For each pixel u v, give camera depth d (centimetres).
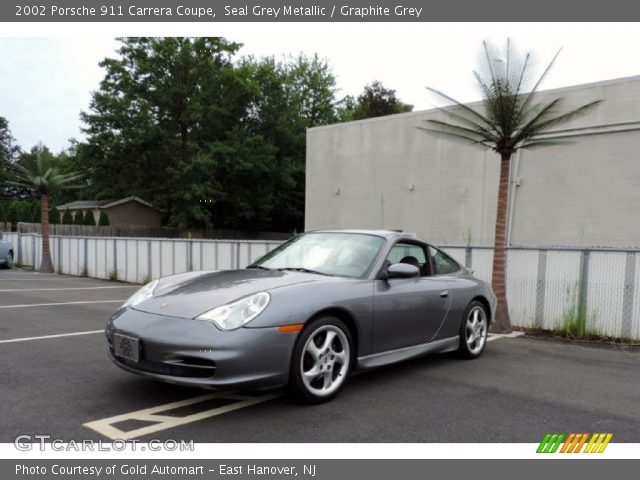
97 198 3797
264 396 377
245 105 3566
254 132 3647
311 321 357
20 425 312
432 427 326
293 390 345
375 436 309
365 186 1755
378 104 4659
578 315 695
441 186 1545
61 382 402
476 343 538
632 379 466
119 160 3222
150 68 3198
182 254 1245
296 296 353
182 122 3394
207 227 3469
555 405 379
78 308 856
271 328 330
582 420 348
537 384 437
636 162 1158
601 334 678
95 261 1555
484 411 360
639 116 1148
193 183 3089
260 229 4053
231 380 314
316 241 481
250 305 337
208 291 367
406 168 1638
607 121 1193
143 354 333
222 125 3469
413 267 406
